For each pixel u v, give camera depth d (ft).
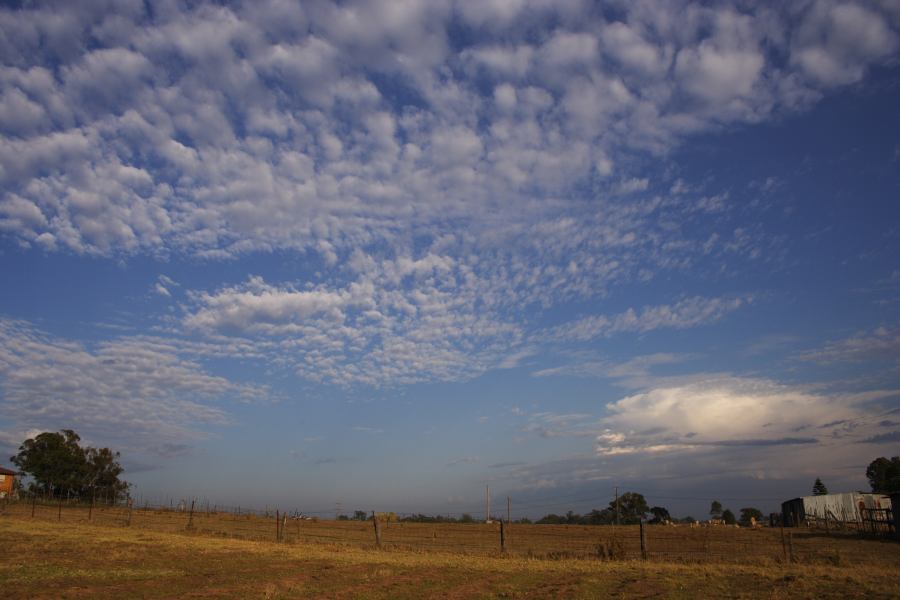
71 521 177.27
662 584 74.02
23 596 60.23
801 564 95.50
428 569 90.22
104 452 349.61
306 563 95.20
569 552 126.00
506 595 67.77
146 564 86.58
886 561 105.81
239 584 72.54
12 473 290.56
